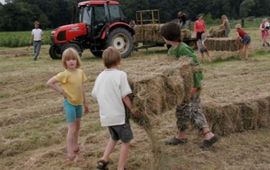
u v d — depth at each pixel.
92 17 17.86
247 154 5.90
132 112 5.07
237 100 6.88
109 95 5.04
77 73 5.76
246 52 15.88
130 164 5.59
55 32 18.00
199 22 15.58
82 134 7.12
